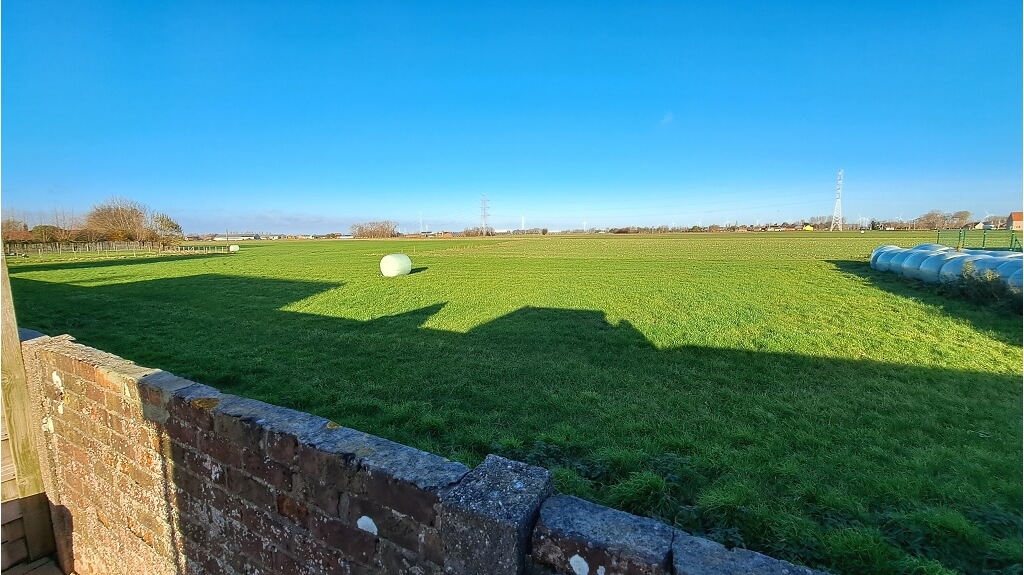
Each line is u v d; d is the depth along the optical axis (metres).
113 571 3.06
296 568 2.11
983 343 7.68
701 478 3.58
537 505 1.57
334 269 25.06
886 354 7.13
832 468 3.68
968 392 5.48
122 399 2.72
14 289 16.95
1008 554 2.61
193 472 2.45
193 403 2.36
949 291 12.42
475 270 23.42
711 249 38.78
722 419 4.79
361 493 1.83
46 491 3.34
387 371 6.61
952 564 2.59
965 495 3.23
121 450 2.80
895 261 17.56
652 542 1.39
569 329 9.40
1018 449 4.02
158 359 7.34
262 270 24.59
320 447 1.93
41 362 3.21
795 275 18.44
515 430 4.66
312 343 8.32
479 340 8.52
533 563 1.52
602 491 3.48
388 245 61.97
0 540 3.14
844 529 2.83
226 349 7.94
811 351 7.39
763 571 1.28
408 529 1.71
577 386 5.91
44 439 3.29
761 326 9.32
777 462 3.79
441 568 1.64
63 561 3.37
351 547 1.90
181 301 13.71
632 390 5.75
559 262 28.03
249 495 2.23
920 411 4.91
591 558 1.41
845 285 15.16
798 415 4.86
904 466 3.72
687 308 11.59
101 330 9.72
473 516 1.52
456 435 4.54
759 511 3.02
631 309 11.61
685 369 6.59
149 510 2.73
